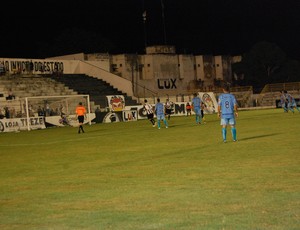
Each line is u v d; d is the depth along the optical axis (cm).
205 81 8294
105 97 5866
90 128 4203
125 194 1002
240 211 791
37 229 766
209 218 761
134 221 773
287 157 1399
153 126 3812
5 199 1037
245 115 4722
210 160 1449
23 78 6019
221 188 994
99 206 902
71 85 6256
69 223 789
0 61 6016
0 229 780
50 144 2612
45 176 1359
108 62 7112
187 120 4575
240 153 1569
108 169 1413
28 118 4669
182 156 1611
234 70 9269
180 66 7925
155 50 8094
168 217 784
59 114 5441
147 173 1277
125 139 2600
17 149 2411
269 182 1024
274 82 9219
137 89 7225
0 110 4928
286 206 806
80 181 1218
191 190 995
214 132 2650
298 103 6812
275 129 2544
